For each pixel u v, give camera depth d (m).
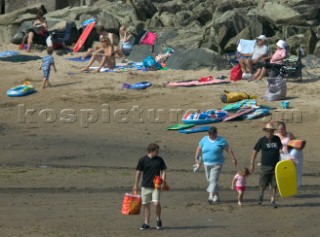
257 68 101.00
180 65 107.38
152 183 48.34
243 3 125.75
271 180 55.47
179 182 62.06
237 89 94.88
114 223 49.88
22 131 83.12
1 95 97.38
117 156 71.44
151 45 115.38
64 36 124.62
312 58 104.50
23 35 126.56
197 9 131.88
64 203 54.81
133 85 97.31
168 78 102.06
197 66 106.62
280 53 98.06
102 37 109.69
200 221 50.88
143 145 76.31
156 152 48.59
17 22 132.62
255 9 117.44
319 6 116.69
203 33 118.31
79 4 148.75
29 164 67.94
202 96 93.00
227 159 71.06
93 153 72.56
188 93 94.56
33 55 120.06
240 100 89.25
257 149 55.88
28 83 99.38
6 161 69.00
